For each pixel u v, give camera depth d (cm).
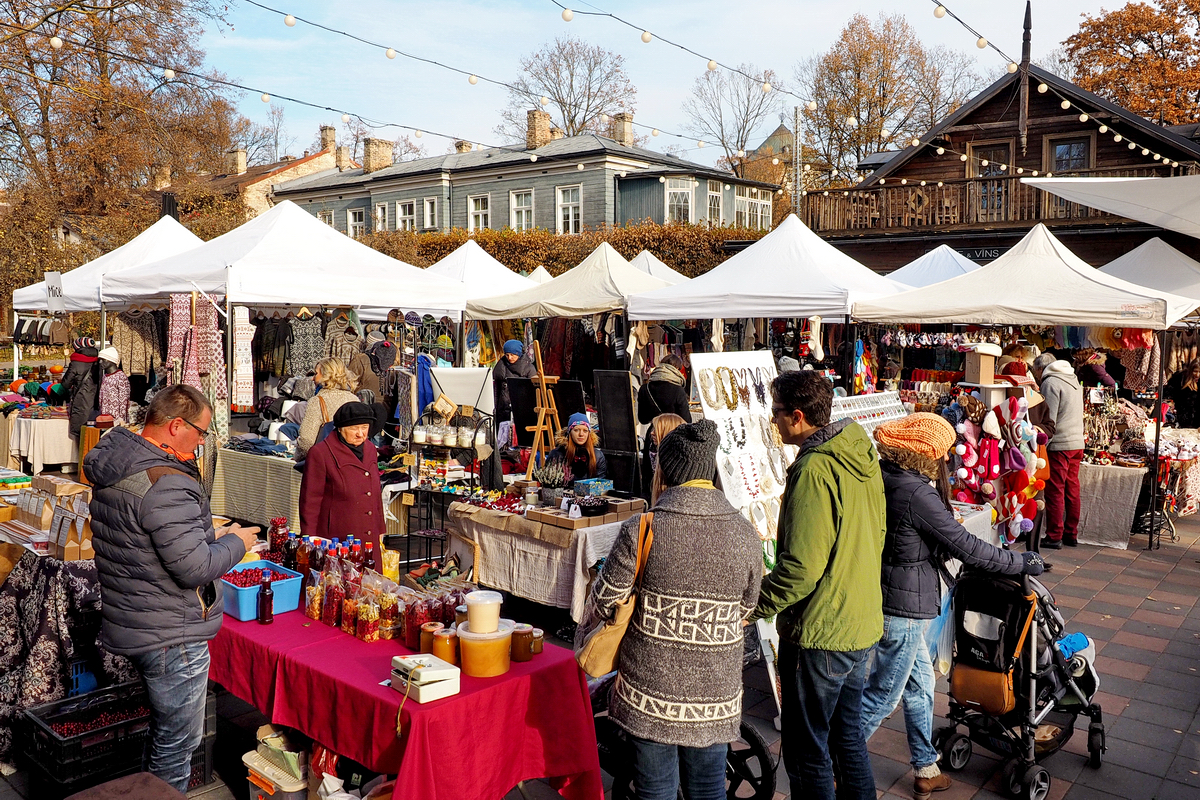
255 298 778
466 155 3200
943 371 1284
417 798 266
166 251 1123
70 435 937
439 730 272
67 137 2681
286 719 320
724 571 254
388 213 3130
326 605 354
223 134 3092
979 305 823
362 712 287
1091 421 847
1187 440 897
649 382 729
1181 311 784
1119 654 526
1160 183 865
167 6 2542
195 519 298
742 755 354
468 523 545
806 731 302
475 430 597
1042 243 905
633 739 258
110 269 1079
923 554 336
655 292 1003
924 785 367
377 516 476
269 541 411
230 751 397
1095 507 802
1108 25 2912
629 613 260
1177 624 579
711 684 255
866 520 297
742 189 2975
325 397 596
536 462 700
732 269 1010
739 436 459
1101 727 394
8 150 2512
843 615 293
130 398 1005
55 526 393
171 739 308
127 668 401
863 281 957
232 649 347
